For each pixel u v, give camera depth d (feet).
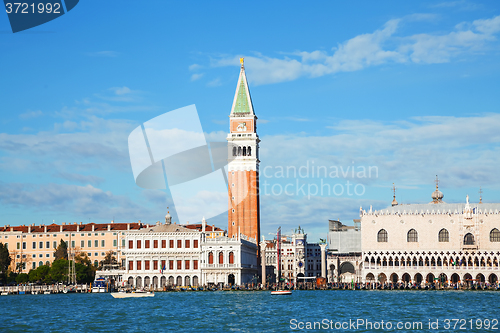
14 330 332.39
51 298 604.90
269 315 393.91
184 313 409.08
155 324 352.28
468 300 512.22
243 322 358.43
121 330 330.54
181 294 637.71
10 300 578.66
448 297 555.28
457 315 389.80
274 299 538.88
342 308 440.04
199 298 559.38
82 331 328.08
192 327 339.16
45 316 400.26
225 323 354.33
